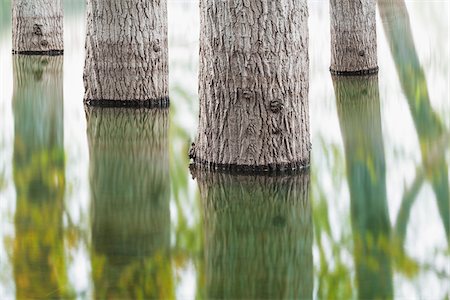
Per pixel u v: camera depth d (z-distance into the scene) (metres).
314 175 17.52
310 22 46.97
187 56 36.62
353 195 16.12
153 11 25.06
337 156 19.44
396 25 42.00
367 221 14.46
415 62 35.34
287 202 15.65
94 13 25.00
